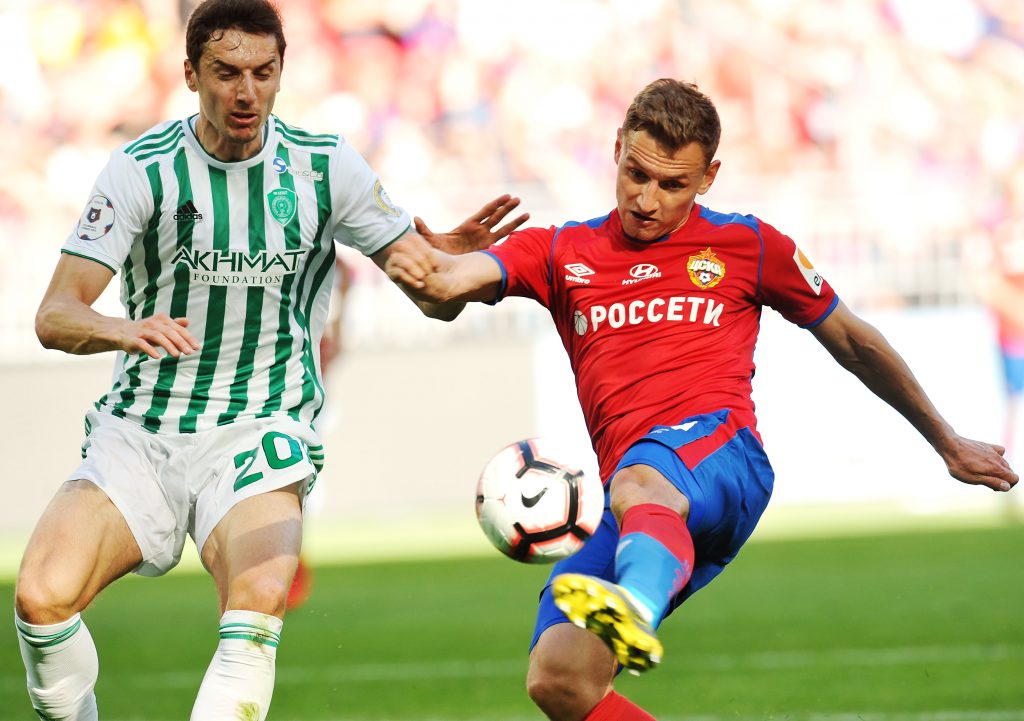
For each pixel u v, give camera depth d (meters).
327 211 16.55
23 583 14.90
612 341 15.72
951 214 63.75
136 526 15.80
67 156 68.12
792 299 16.09
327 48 71.31
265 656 14.74
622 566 13.11
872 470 56.06
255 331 16.39
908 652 26.58
